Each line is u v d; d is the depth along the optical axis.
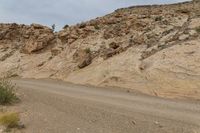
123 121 12.44
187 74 26.41
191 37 33.97
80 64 40.00
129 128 11.36
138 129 11.25
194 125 12.15
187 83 25.12
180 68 27.62
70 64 42.66
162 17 43.66
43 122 11.95
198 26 36.41
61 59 46.16
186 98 23.33
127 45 39.06
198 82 24.75
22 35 65.31
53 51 50.44
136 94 24.86
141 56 33.81
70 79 37.16
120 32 44.56
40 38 56.16
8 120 10.99
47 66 46.56
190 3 48.91
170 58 29.95
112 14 55.81
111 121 12.41
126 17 49.38
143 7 54.62
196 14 41.44
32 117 12.71
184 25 38.38
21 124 11.16
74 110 14.52
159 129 11.29
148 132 10.88
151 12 48.19
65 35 52.56
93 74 34.59
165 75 27.45
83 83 33.59
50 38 56.59
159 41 36.16
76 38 50.19
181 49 31.02
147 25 42.94
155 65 29.83
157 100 20.86
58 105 15.84
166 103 19.12
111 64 34.75
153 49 34.31
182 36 34.88
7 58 56.34
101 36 46.53
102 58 39.50
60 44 53.91
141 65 31.30
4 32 65.44
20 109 14.33
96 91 25.70
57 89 26.05
